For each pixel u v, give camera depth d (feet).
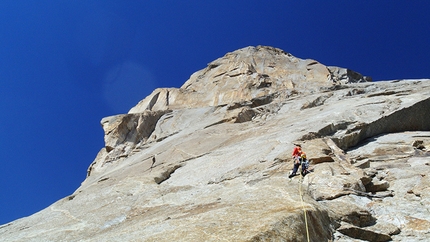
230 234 27.02
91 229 48.14
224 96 157.58
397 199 42.50
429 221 35.88
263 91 151.43
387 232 34.99
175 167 75.92
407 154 59.26
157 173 71.97
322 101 109.70
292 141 64.64
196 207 41.73
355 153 63.46
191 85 185.98
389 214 38.65
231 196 42.45
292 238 27.37
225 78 175.01
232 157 68.95
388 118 73.92
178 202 50.34
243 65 177.27
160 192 58.34
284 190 38.88
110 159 123.34
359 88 113.29
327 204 38.73
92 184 88.38
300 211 31.09
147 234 31.12
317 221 31.78
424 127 77.66
